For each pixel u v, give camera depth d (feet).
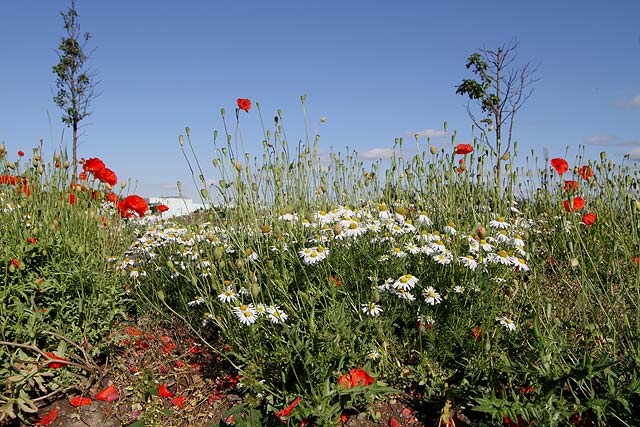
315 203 4.15
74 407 2.56
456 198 4.14
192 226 3.82
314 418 2.26
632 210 3.16
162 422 2.48
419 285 2.83
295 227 3.42
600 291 3.06
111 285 3.27
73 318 2.87
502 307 2.85
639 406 2.08
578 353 2.53
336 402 2.32
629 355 2.19
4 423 2.35
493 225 3.44
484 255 3.06
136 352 3.09
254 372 2.46
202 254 3.50
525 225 3.97
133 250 4.04
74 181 4.08
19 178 3.93
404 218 3.34
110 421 2.49
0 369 2.39
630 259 3.02
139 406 2.58
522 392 2.19
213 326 3.28
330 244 3.20
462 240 3.21
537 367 2.13
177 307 3.50
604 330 2.73
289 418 2.14
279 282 2.74
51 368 2.57
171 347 3.13
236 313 2.56
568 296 3.22
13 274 2.81
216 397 2.63
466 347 2.56
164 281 3.74
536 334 2.23
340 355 2.29
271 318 2.53
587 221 3.42
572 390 2.15
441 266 3.01
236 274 3.17
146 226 5.40
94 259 3.32
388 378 2.55
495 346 2.52
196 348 3.14
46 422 2.43
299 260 2.96
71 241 3.14
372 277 2.78
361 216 3.63
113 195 4.23
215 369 2.87
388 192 4.15
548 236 4.14
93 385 2.72
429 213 4.04
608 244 3.77
